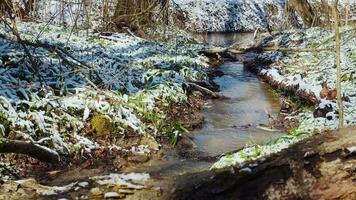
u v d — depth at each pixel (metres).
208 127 7.87
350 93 8.22
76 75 8.01
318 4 18.30
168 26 16.97
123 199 3.96
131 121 6.98
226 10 25.91
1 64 7.61
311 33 14.59
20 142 5.30
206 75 11.38
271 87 10.95
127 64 9.78
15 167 5.46
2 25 11.01
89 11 14.43
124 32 14.98
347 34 12.38
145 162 6.19
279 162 3.21
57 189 4.37
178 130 7.22
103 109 6.98
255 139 7.14
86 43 11.59
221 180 3.40
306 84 9.27
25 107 6.48
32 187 4.46
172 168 5.93
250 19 26.00
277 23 25.48
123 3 14.74
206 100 9.63
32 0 14.66
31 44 7.00
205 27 24.97
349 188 2.99
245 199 3.23
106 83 7.93
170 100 8.48
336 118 6.82
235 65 14.32
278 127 7.84
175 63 11.03
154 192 3.90
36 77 7.43
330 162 3.05
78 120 6.64
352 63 10.22
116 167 5.93
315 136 3.39
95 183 4.39
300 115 8.24
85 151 6.18
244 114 8.71
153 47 12.95
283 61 12.26
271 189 3.16
